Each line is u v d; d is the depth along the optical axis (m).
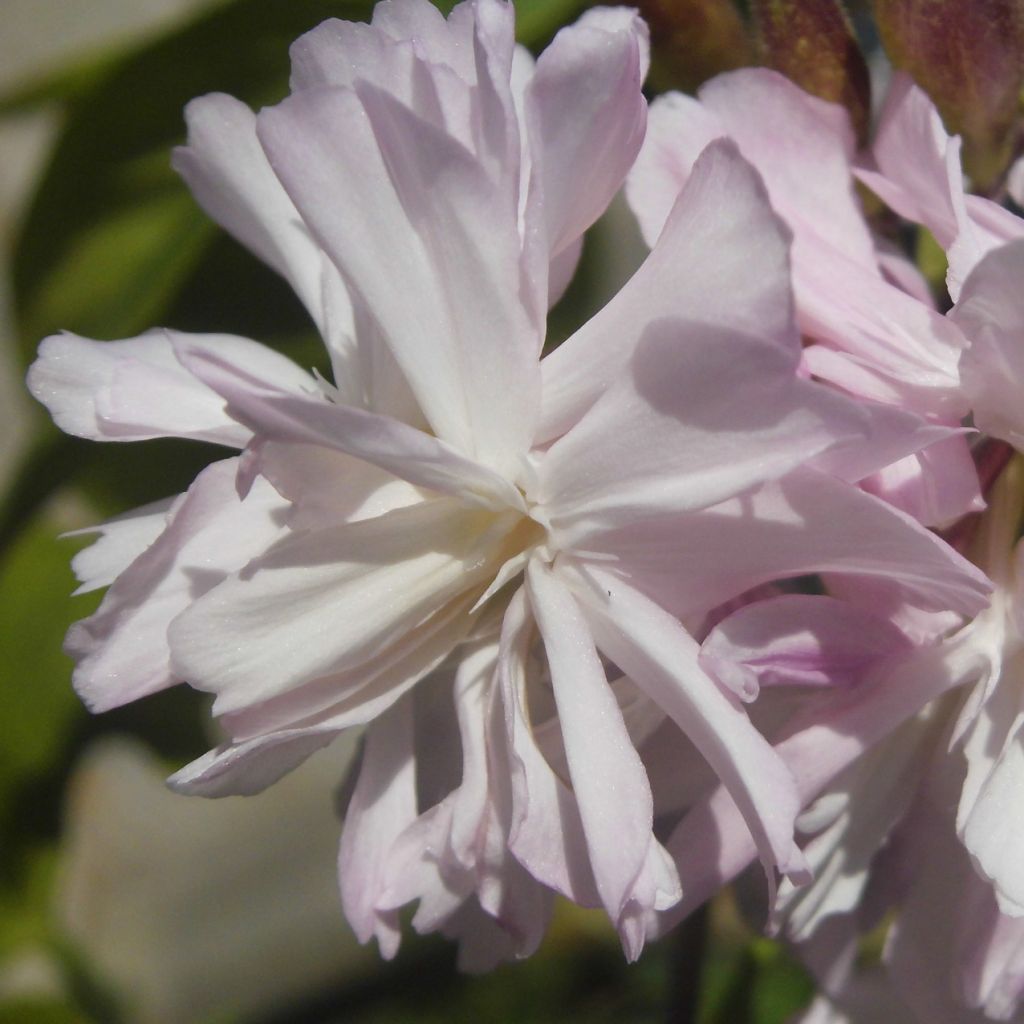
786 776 0.15
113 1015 0.33
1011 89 0.17
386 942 0.16
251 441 0.15
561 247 0.16
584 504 0.15
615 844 0.15
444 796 0.17
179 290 0.19
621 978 0.40
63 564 0.22
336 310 0.16
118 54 0.20
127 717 0.22
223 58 0.19
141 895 0.43
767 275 0.15
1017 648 0.16
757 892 0.17
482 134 0.15
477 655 0.16
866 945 0.19
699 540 0.15
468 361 0.16
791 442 0.15
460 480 0.16
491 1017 0.40
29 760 0.23
